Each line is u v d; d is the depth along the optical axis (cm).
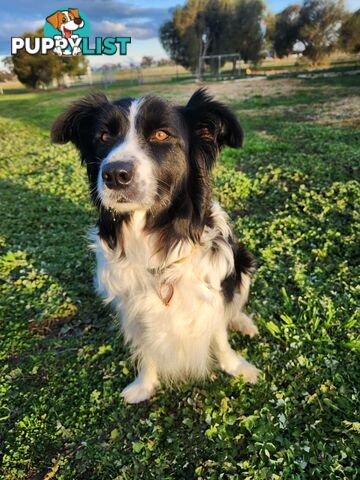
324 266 57
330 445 34
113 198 34
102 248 40
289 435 36
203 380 43
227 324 47
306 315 48
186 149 37
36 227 81
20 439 38
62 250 70
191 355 41
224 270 40
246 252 48
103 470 35
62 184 102
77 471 35
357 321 46
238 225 71
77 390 43
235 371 43
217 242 39
